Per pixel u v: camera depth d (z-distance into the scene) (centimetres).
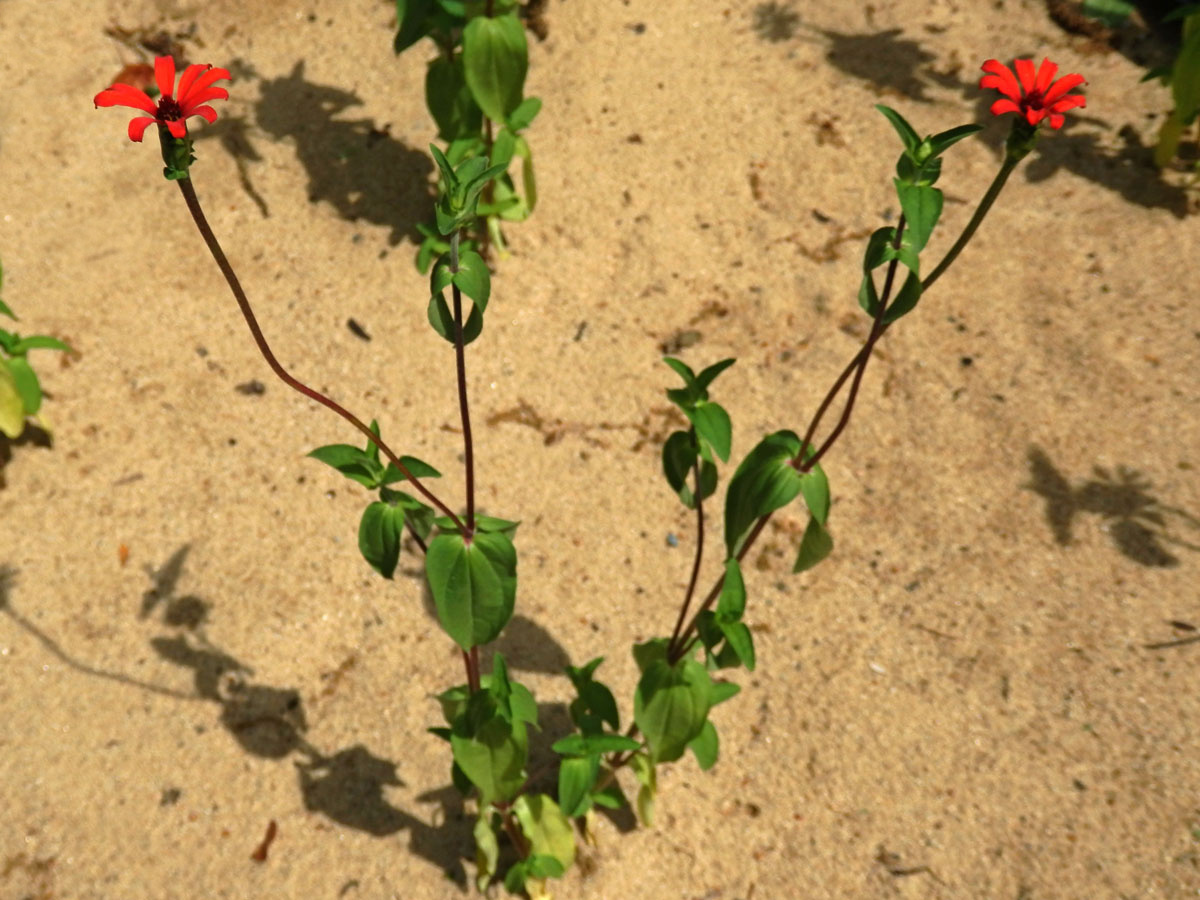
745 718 71
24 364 76
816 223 89
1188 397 80
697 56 98
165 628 74
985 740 69
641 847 67
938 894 65
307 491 79
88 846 67
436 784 69
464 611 56
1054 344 83
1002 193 90
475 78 80
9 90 96
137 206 91
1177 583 73
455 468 80
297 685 72
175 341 85
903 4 101
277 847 67
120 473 79
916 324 84
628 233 89
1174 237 86
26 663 73
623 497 79
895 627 73
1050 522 76
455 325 51
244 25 101
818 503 57
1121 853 65
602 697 62
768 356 84
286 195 91
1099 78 95
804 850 67
